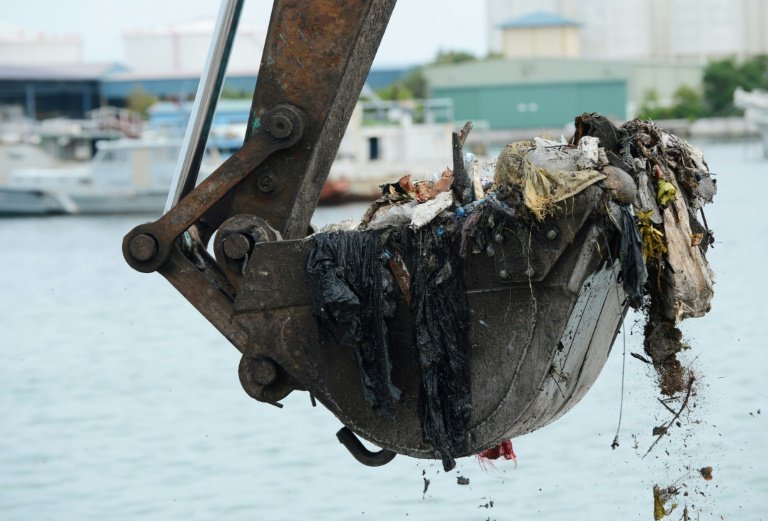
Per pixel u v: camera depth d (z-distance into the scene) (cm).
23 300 3741
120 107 12450
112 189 6725
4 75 11812
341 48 884
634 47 16262
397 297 849
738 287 3108
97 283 4134
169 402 2111
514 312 823
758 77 12000
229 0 905
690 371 932
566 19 14638
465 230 825
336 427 1848
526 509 1388
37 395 2234
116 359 2591
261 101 894
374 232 850
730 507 1328
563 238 801
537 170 798
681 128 11100
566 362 848
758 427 1631
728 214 5156
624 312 921
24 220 6769
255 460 1677
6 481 1641
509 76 11106
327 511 1439
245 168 888
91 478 1639
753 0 16138
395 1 916
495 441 838
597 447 1589
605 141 838
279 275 863
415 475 1558
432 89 11338
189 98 10244
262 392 876
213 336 2866
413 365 852
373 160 6725
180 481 1598
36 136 8238
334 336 859
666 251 840
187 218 893
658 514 1202
